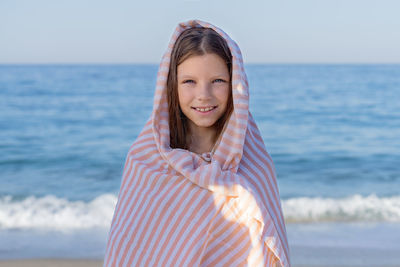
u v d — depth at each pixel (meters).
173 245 1.68
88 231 7.67
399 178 12.18
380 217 8.70
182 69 1.76
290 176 12.50
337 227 8.02
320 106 25.75
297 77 48.34
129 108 25.45
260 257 1.68
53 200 9.83
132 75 52.22
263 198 1.80
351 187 11.27
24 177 12.05
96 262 6.18
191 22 1.83
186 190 1.71
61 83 39.03
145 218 1.75
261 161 1.86
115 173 12.55
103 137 17.78
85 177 12.09
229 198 1.69
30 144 16.30
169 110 1.85
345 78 45.94
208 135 1.86
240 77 1.73
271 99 29.02
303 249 6.72
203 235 1.65
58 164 13.57
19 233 7.52
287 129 19.47
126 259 1.74
